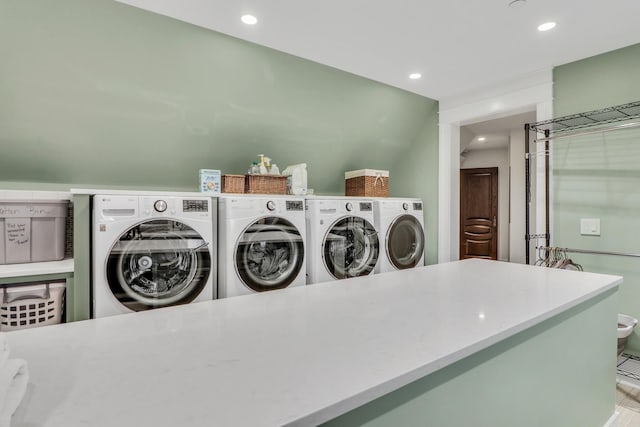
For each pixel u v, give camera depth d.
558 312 1.13
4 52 1.83
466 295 1.27
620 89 2.58
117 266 1.90
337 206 2.97
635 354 2.50
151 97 2.31
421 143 3.97
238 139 2.81
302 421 0.52
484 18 2.19
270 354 0.75
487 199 6.60
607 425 1.57
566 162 2.85
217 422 0.50
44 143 2.13
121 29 2.03
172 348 0.78
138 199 1.98
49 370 0.67
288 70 2.71
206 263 2.20
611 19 2.20
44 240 1.99
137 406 0.54
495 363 0.96
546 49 2.61
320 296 1.26
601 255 2.65
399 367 0.69
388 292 1.32
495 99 3.35
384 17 2.18
